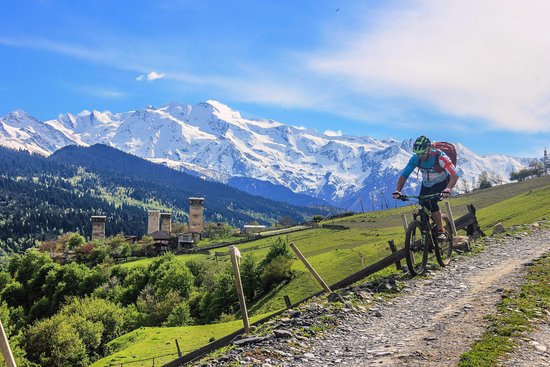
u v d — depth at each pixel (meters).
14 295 144.88
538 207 94.25
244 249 158.38
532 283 11.63
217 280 110.31
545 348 7.79
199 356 12.15
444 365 7.49
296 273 99.19
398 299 11.86
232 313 95.94
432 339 8.74
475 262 15.20
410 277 13.74
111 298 128.75
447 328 9.22
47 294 139.62
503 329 8.59
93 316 95.69
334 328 10.23
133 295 128.25
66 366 80.06
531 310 9.62
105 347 82.25
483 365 7.22
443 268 14.52
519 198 132.50
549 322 9.02
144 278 132.25
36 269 156.75
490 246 18.14
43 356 80.44
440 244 14.76
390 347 8.67
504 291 11.15
